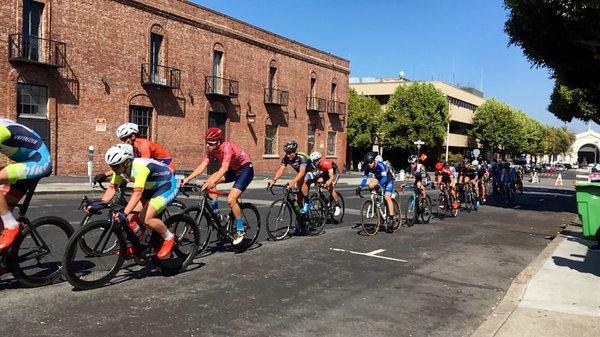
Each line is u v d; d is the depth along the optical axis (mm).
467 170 15891
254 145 32375
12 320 4430
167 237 6012
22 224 5312
